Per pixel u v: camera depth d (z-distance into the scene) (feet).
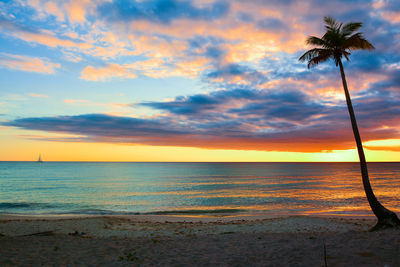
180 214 90.84
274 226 57.88
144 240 36.60
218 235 42.19
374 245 27.22
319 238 33.42
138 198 138.31
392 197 131.44
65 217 79.15
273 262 22.95
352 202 119.65
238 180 274.57
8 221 64.34
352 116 47.11
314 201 124.16
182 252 27.91
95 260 24.73
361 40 46.29
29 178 291.17
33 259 24.80
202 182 248.52
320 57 50.24
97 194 155.12
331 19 49.16
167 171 496.64
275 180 274.57
